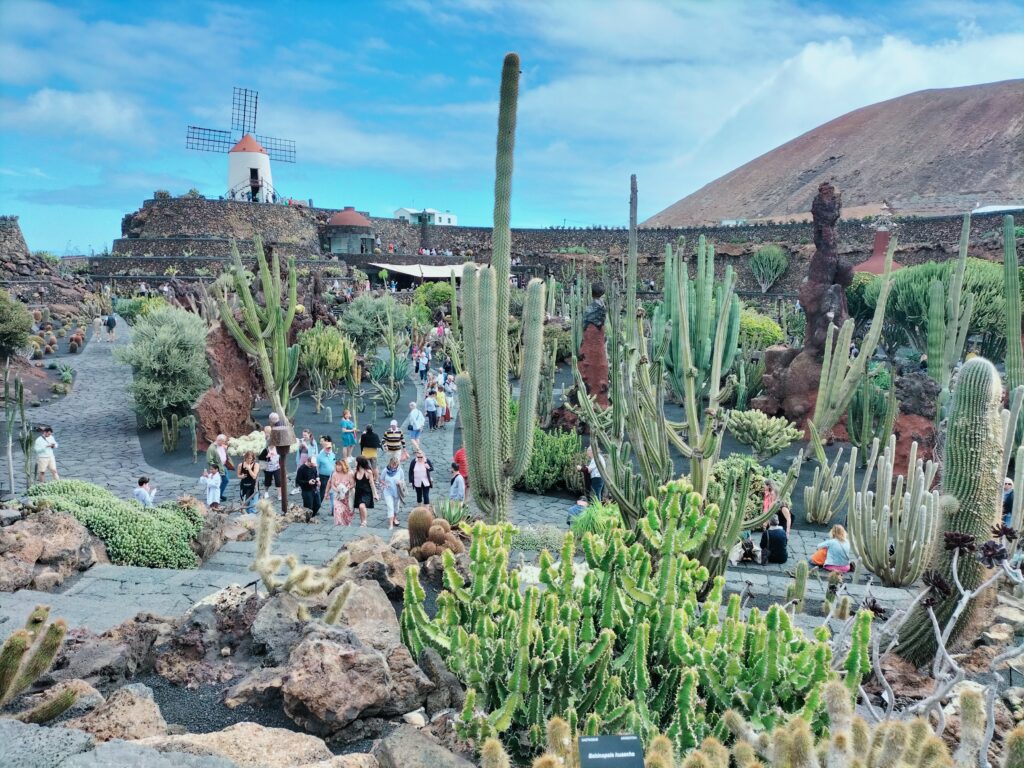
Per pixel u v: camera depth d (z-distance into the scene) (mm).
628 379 10320
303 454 16016
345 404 25641
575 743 3740
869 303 37219
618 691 4789
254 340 20656
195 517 10695
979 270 33344
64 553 8617
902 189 113688
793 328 42812
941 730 4562
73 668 5055
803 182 130250
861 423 20203
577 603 5164
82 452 19750
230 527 11750
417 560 8297
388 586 7195
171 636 5691
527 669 4574
